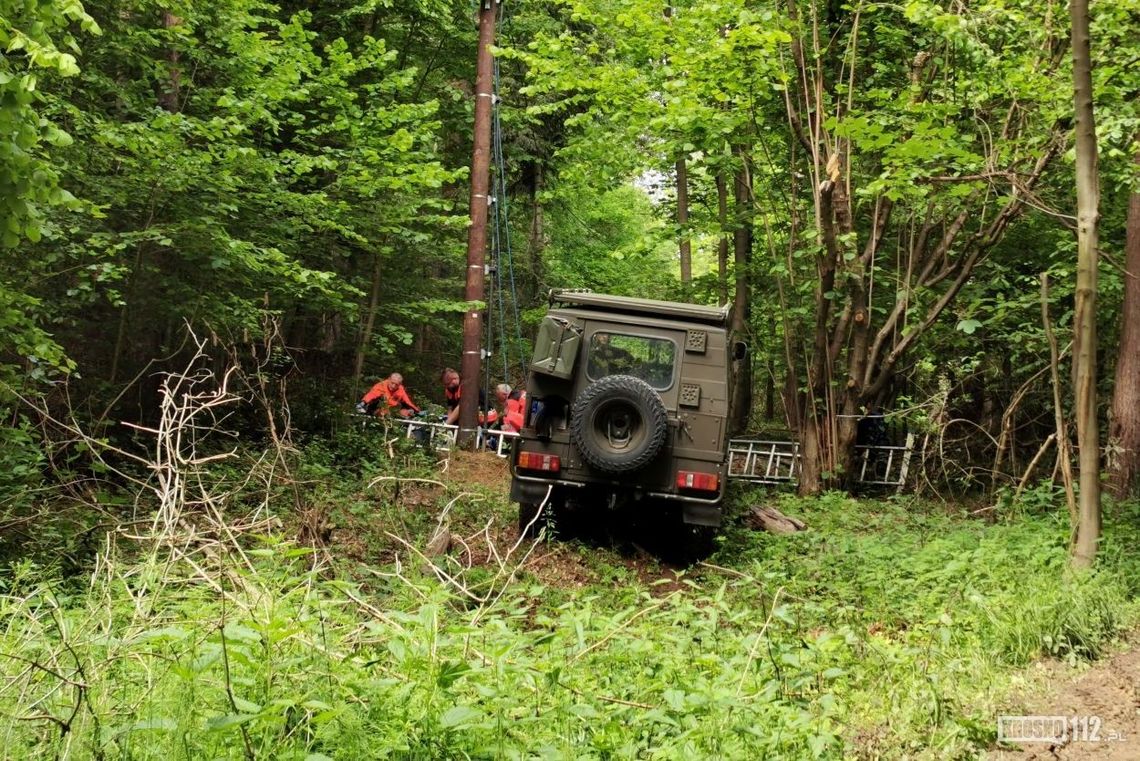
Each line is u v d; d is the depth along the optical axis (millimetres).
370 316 17516
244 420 13320
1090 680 5027
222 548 4387
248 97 12492
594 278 29656
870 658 5480
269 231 12844
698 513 10031
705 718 3834
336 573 7105
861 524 11828
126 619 4328
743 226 16453
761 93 13531
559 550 9664
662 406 9758
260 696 3484
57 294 10805
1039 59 10570
